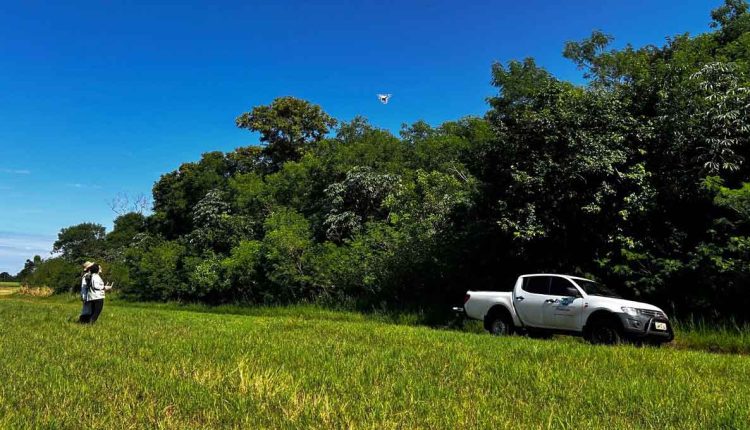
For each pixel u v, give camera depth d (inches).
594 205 622.2
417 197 980.6
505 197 689.0
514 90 953.5
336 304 950.4
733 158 607.8
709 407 216.7
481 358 340.5
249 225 1365.7
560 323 531.8
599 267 660.1
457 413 197.5
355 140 1432.1
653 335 489.4
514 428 181.8
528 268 730.8
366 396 225.8
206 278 1208.8
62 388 234.5
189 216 1852.9
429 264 842.2
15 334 458.6
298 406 207.5
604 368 313.7
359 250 952.9
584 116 647.1
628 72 770.2
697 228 646.5
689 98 647.1
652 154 662.5
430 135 1407.5
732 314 560.4
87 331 489.1
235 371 275.4
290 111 1862.7
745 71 666.2
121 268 1840.6
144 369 283.4
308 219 1219.2
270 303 1083.9
